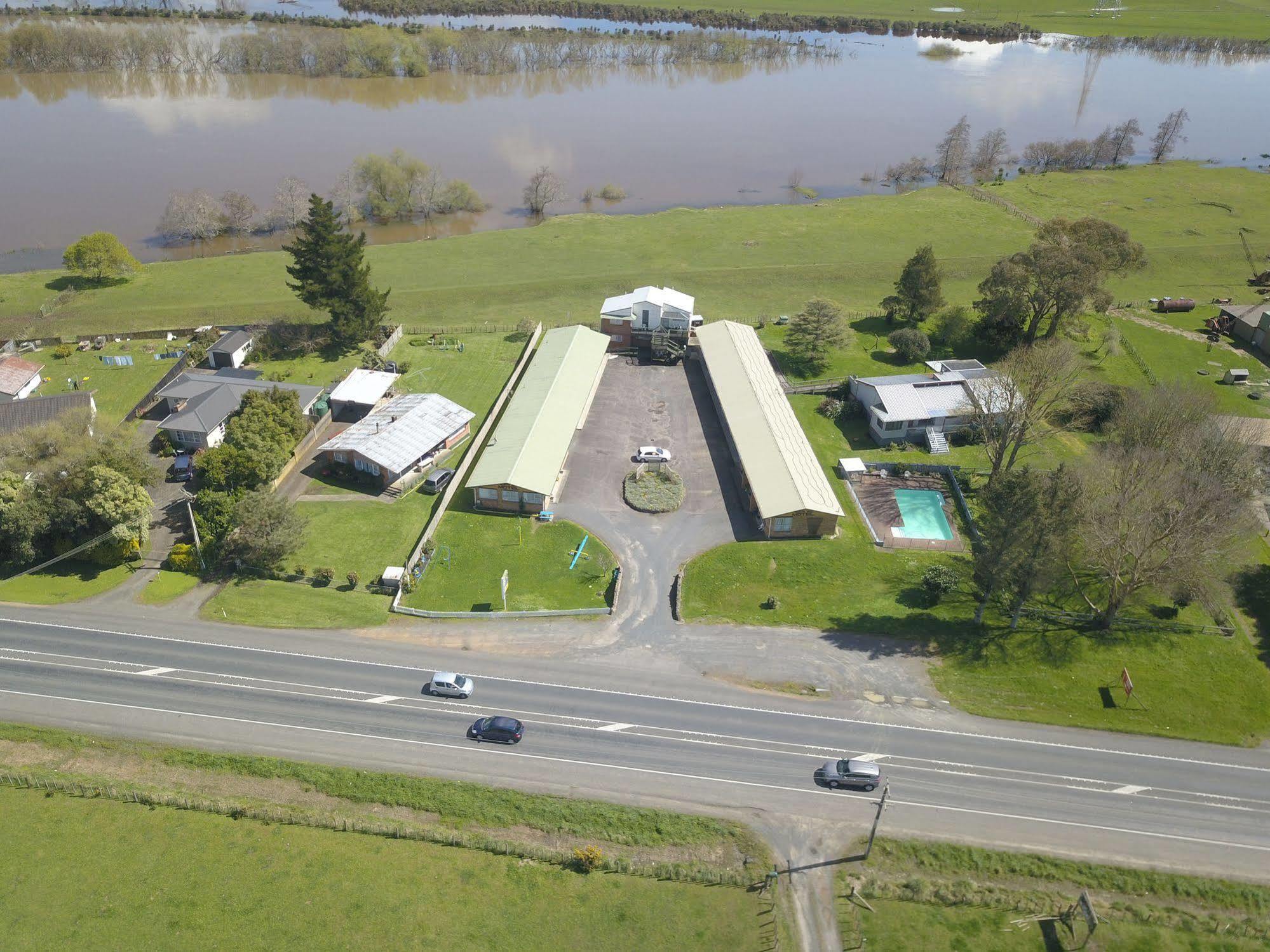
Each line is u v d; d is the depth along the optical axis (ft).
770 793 214.07
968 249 563.48
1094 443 357.41
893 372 410.52
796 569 289.53
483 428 355.36
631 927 185.98
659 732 229.25
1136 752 226.79
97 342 416.87
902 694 242.37
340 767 217.77
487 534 304.50
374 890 191.83
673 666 250.57
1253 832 207.62
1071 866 198.08
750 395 369.50
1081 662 253.24
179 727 227.81
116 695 236.43
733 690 242.78
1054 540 241.96
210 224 560.20
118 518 275.80
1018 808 211.61
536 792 212.84
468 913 187.93
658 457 343.46
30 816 206.08
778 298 501.56
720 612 271.69
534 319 468.34
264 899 189.78
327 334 425.69
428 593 277.44
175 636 257.75
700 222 606.55
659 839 203.10
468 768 218.59
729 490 331.77
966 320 436.35
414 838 202.49
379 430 341.00
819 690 242.99
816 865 198.39
